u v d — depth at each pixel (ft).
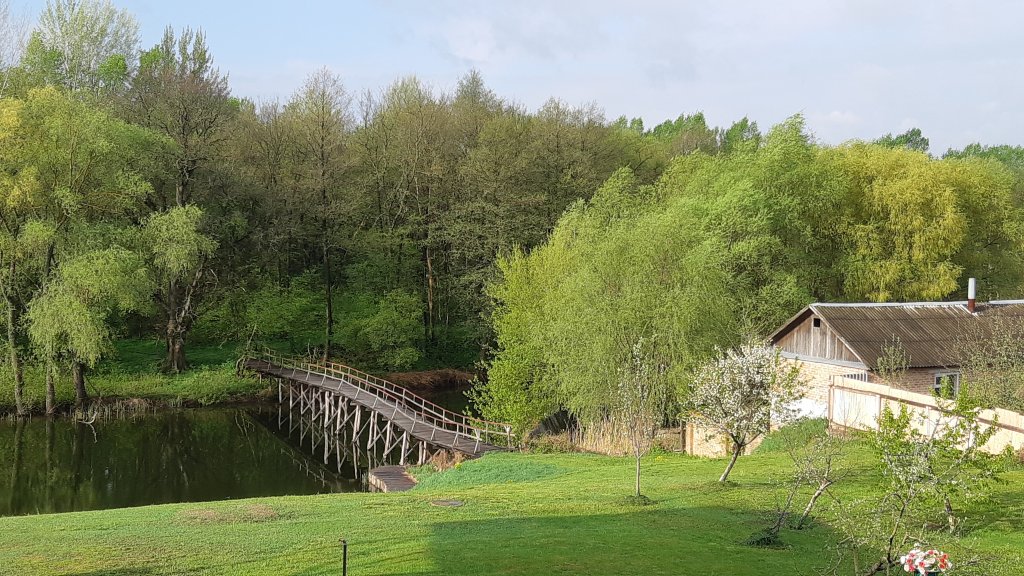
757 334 98.27
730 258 110.93
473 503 62.13
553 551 43.65
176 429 130.41
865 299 127.24
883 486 37.99
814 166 125.90
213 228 149.79
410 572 40.32
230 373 152.05
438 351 183.01
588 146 177.88
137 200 142.82
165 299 152.97
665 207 132.57
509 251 158.10
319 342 171.42
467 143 180.14
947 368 86.99
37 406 132.57
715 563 40.37
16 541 49.21
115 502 87.20
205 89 146.61
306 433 134.41
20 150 117.39
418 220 174.40
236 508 60.64
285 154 172.04
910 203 124.36
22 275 128.47
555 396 107.65
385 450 112.57
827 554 41.88
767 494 58.44
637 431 64.28
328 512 59.41
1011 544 40.11
